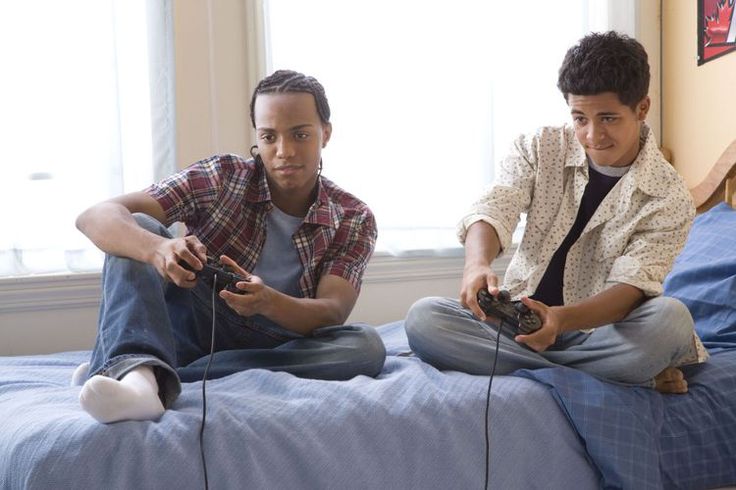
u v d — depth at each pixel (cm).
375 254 272
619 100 166
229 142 259
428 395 150
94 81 237
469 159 282
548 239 183
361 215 192
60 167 234
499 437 151
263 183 185
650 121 309
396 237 275
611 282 174
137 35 245
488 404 149
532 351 173
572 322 162
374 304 276
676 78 301
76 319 239
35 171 231
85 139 236
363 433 142
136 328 144
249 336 181
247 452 132
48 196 233
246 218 186
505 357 168
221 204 183
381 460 142
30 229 231
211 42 255
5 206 229
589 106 167
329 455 138
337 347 167
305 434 137
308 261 186
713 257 226
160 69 247
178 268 148
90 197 237
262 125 178
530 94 293
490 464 149
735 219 238
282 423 137
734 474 169
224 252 184
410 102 275
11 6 229
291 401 143
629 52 167
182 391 149
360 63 269
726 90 275
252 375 156
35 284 232
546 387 160
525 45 291
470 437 149
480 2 283
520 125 292
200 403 140
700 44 287
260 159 189
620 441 153
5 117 229
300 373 166
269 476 133
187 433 129
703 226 242
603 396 157
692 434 166
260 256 187
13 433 129
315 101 182
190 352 177
